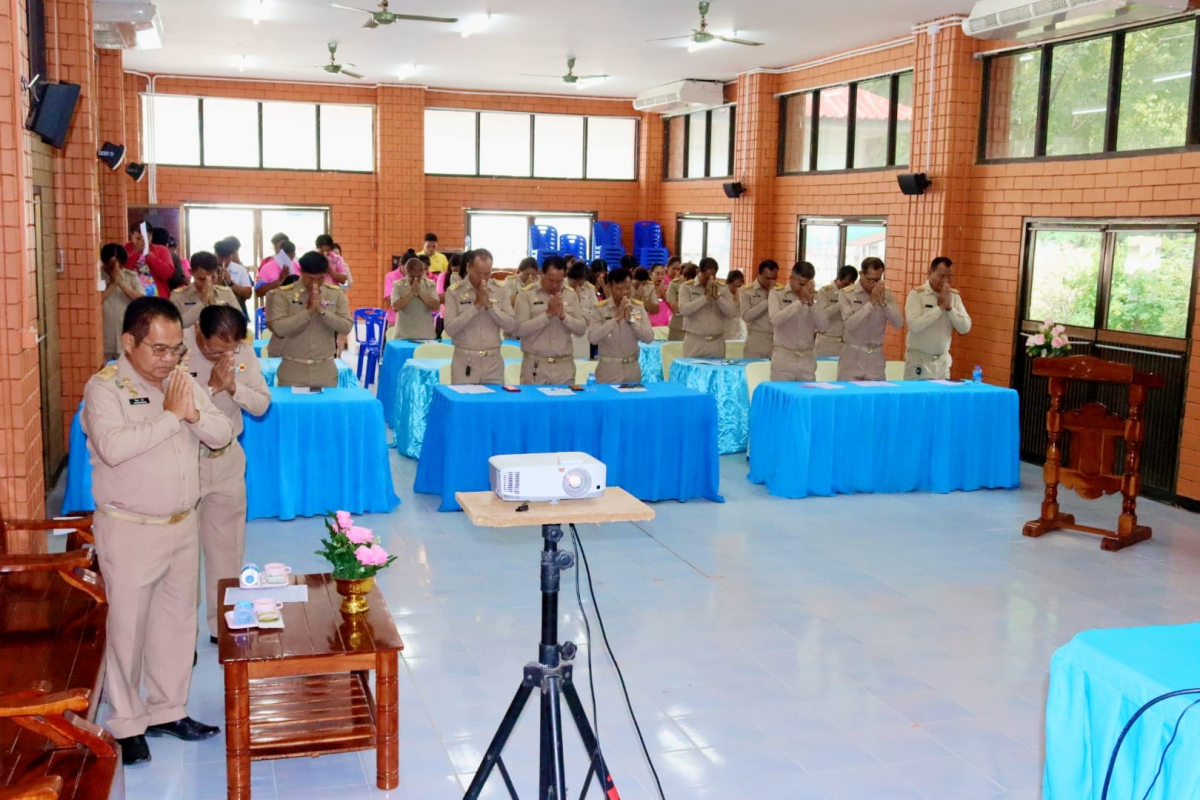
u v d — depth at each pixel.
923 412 7.50
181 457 3.40
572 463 2.92
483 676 4.26
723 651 4.59
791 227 12.57
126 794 3.28
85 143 6.69
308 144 15.40
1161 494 7.58
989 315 9.41
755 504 7.15
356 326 14.52
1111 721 2.49
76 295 6.89
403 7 9.58
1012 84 9.23
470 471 6.58
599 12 9.62
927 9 9.18
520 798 3.35
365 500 6.54
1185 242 7.45
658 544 6.18
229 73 14.27
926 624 4.98
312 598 3.62
